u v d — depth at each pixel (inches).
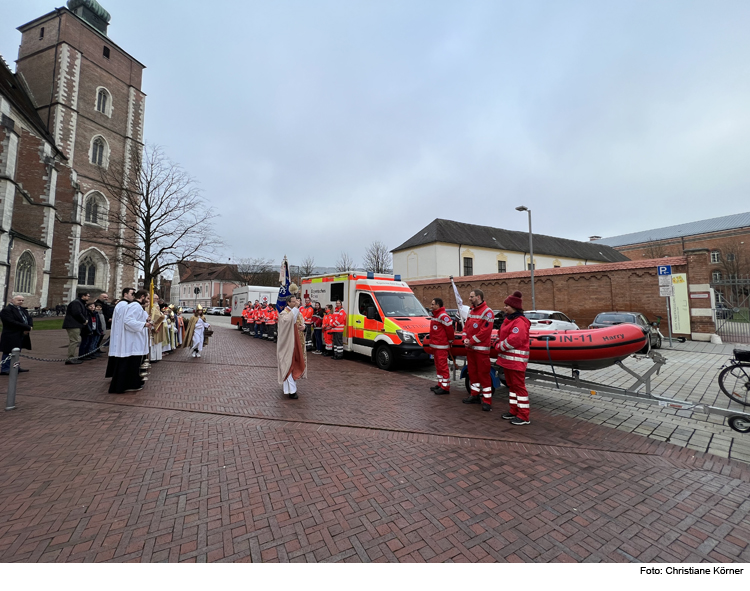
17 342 302.4
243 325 801.6
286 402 234.1
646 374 213.3
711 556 96.3
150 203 810.2
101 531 100.7
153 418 196.5
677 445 174.2
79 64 1333.7
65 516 107.5
